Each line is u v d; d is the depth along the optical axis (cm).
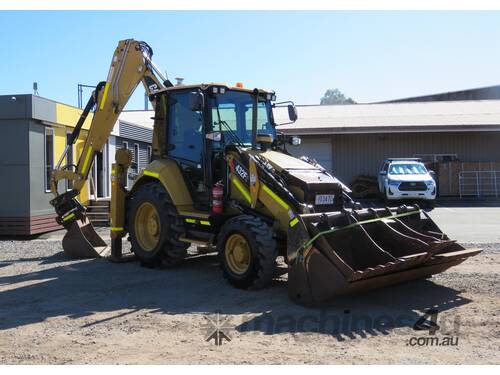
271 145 818
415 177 1962
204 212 773
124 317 576
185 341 495
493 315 562
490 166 2398
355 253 634
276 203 672
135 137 1886
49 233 1340
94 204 1533
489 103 3066
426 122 2594
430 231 707
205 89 771
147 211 854
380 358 445
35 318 575
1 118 1220
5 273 817
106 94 932
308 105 3231
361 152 2630
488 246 990
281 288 684
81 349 478
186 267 845
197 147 798
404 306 600
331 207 697
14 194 1227
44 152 1284
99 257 945
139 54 895
